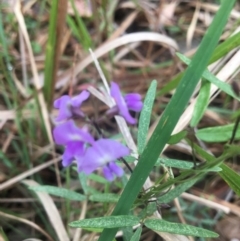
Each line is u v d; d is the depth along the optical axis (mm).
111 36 257
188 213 205
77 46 235
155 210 140
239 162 220
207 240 196
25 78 237
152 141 119
